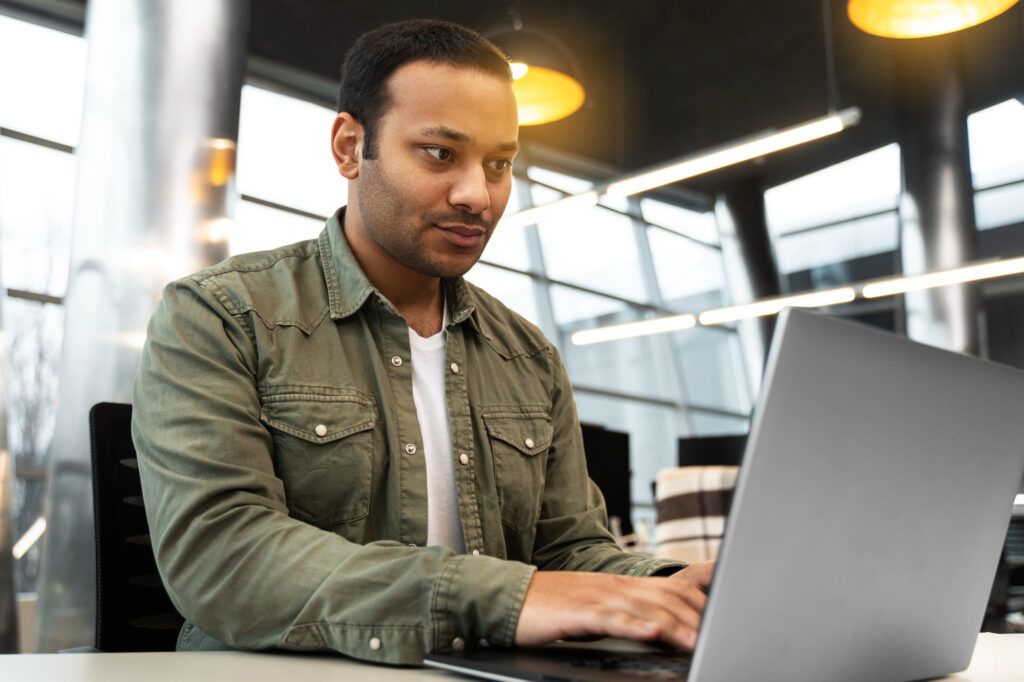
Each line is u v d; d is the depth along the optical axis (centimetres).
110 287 378
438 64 111
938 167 868
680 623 71
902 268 914
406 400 119
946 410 70
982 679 78
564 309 1015
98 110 392
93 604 374
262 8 717
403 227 114
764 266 1092
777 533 59
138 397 107
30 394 664
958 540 74
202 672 71
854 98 888
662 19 761
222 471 97
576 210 1038
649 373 1107
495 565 80
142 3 396
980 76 848
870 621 68
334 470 111
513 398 132
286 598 85
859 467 63
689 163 582
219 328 110
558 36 778
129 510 127
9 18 687
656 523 290
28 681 64
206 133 398
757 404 57
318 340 117
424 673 75
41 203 688
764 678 61
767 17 759
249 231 787
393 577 81
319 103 838
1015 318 1140
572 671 67
